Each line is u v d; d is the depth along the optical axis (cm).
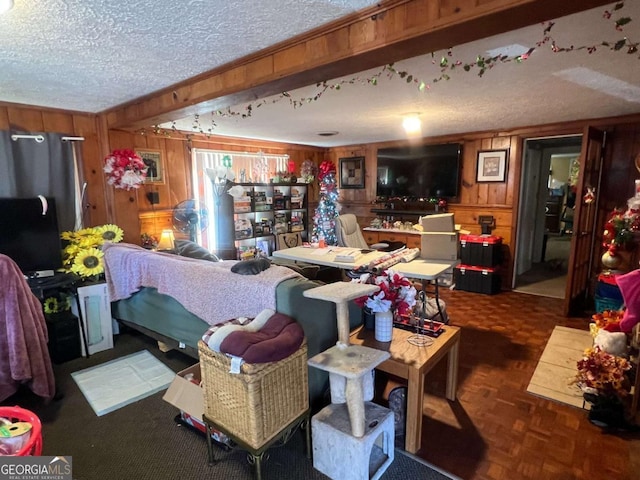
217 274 234
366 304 205
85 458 189
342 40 167
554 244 805
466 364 285
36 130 321
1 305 219
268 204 571
